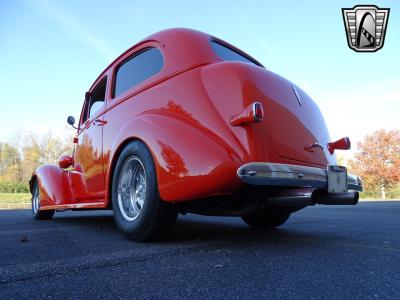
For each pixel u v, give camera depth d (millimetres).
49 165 4664
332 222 4238
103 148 3340
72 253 2137
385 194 30703
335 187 2664
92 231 3271
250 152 2107
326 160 2809
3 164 39406
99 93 3920
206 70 2432
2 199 22578
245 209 2434
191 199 2188
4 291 1404
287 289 1416
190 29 2863
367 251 2211
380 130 29500
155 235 2467
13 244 2494
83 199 3783
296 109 2629
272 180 2117
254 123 2195
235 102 2207
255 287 1442
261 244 2461
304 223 4098
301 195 2426
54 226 3775
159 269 1733
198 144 2174
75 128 4383
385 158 29250
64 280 1554
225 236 2873
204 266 1792
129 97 3061
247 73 2328
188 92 2434
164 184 2258
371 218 4883
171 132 2328
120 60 3529
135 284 1491
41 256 2055
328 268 1757
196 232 3131
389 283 1499
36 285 1483
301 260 1938
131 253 2119
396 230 3395
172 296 1339
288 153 2379
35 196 4961
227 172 2039
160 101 2633
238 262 1883
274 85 2508
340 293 1368
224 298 1313
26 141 39250
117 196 2785
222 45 2961
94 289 1429
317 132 2807
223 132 2164
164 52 2824
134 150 2588
